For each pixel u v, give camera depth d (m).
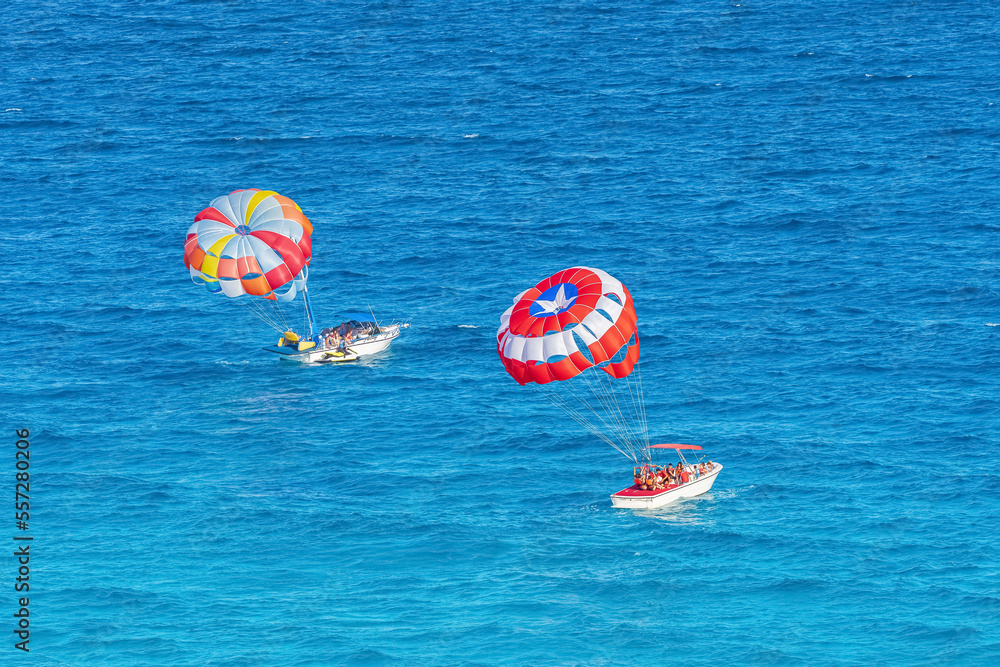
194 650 198.38
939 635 198.25
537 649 198.00
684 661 194.00
